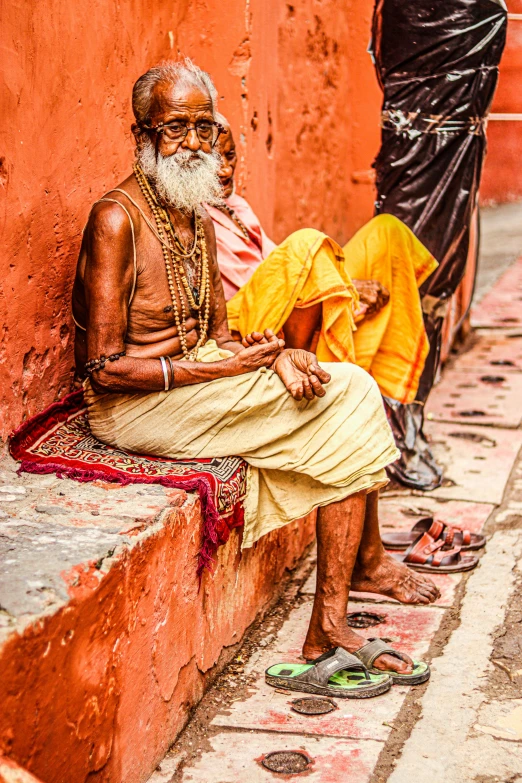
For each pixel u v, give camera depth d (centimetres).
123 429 307
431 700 294
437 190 450
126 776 247
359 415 303
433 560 383
